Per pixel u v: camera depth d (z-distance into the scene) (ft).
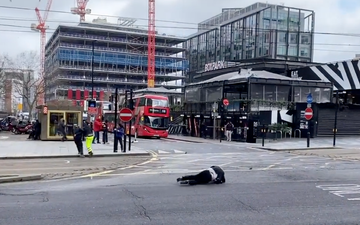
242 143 104.83
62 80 317.83
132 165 52.44
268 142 104.78
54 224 22.15
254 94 120.98
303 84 128.36
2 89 187.73
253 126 108.17
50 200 28.68
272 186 36.09
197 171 46.39
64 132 93.20
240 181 38.96
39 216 23.86
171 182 37.68
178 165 53.01
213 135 121.60
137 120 130.52
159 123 127.24
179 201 28.84
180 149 83.35
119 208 26.35
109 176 41.70
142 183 36.99
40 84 210.79
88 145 63.31
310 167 51.75
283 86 125.49
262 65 184.34
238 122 114.52
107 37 367.86
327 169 49.55
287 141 107.04
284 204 28.35
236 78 128.36
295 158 65.36
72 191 32.50
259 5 292.61
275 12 256.32
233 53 290.97
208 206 27.32
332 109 120.57
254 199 29.94
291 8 259.39
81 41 358.43
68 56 338.75
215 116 119.85
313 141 106.42
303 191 33.60
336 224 23.02
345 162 58.95
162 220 23.43
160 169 48.24
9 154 62.18
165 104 129.49
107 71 355.77
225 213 25.40
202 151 79.36
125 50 371.56
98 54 354.33
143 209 26.16
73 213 24.76
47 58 392.47
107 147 79.25
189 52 378.12
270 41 251.60
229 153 75.46
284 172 46.32
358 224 23.07
